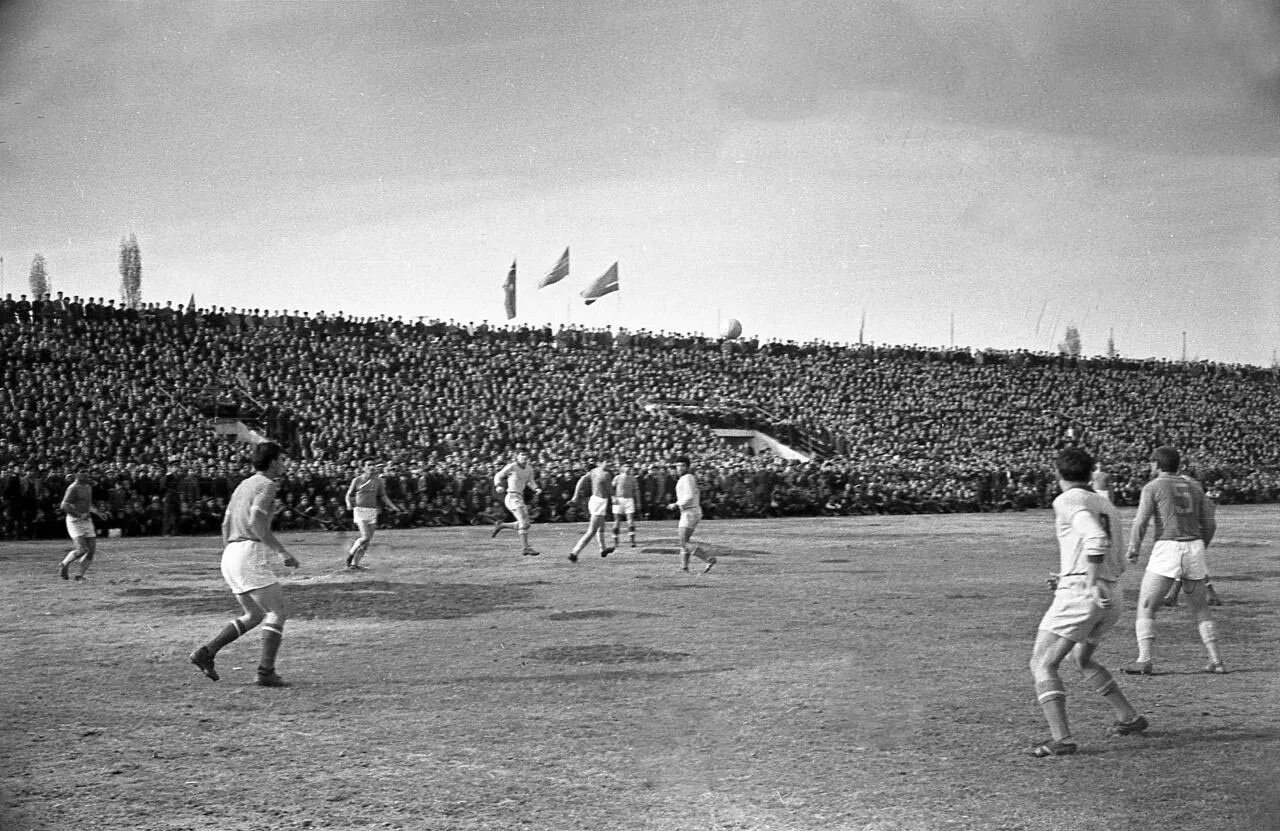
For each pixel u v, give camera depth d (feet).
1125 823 20.22
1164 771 23.50
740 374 170.91
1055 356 193.36
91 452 107.86
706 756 24.80
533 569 67.51
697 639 40.57
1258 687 32.35
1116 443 174.29
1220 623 46.06
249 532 32.55
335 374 139.13
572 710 29.12
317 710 29.27
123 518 97.96
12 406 113.60
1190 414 185.37
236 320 141.69
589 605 50.34
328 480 107.65
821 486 135.74
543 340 163.12
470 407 139.74
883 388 176.86
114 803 21.59
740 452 150.10
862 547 85.61
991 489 146.92
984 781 22.93
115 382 122.83
